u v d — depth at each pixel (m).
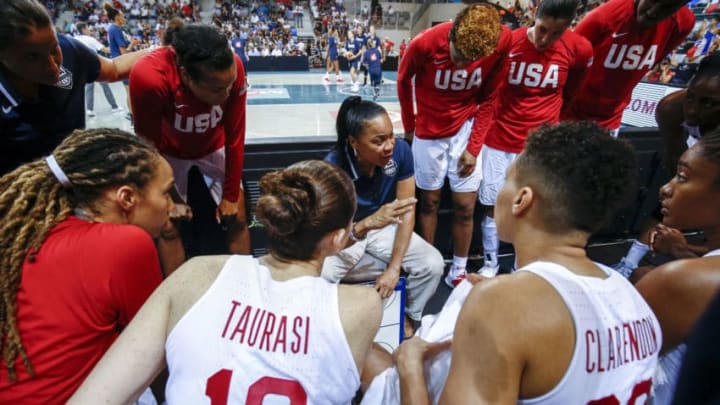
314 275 0.78
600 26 1.97
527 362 0.55
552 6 1.62
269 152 2.07
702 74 1.51
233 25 17.31
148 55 1.43
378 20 19.38
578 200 0.60
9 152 1.37
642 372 0.62
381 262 1.76
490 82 1.82
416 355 0.84
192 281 0.71
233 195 1.78
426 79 1.84
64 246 0.77
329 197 0.75
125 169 0.86
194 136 1.61
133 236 0.81
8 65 1.13
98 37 13.93
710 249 0.88
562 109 2.20
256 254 2.24
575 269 0.62
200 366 0.65
